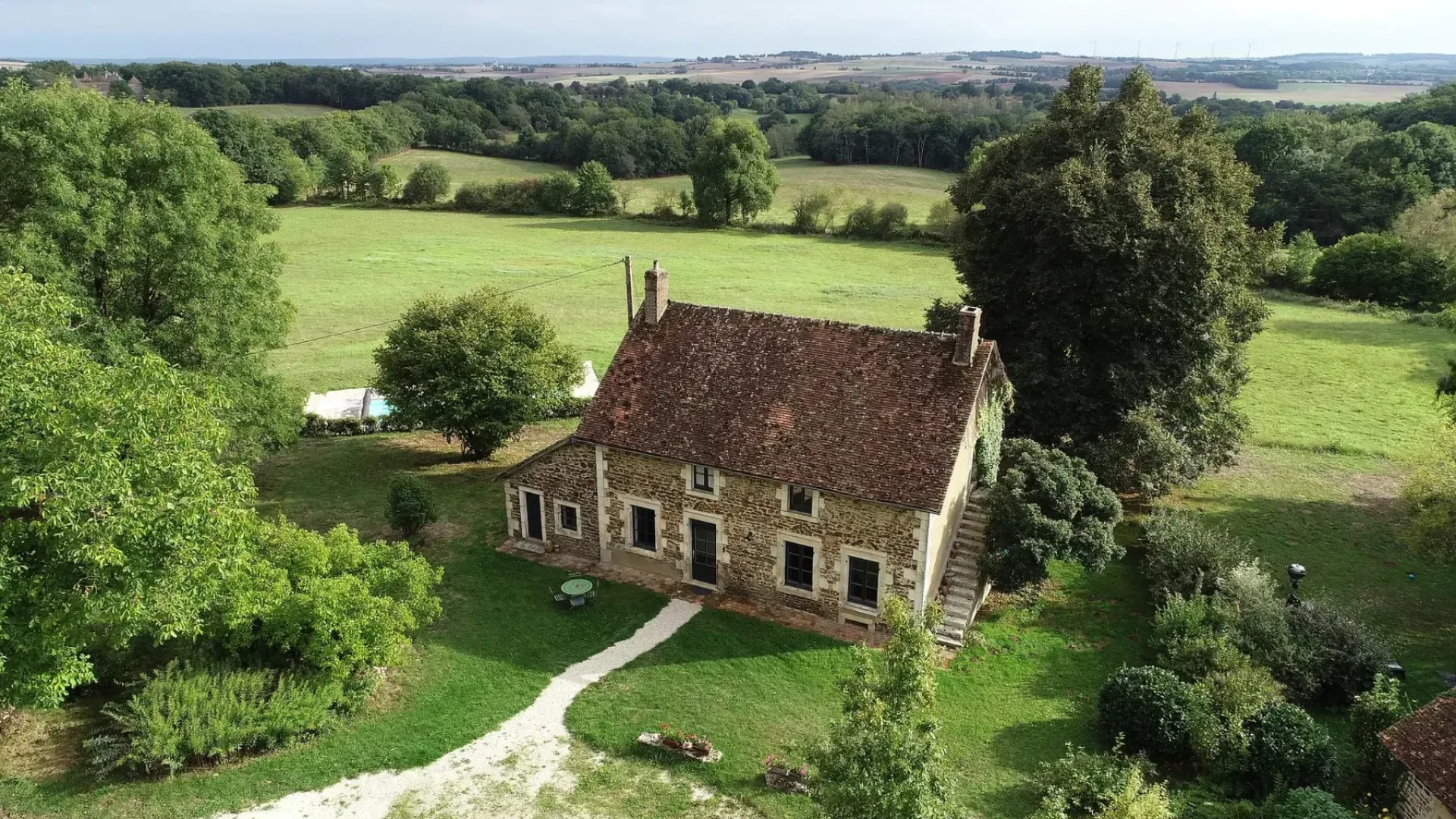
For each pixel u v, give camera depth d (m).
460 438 42.72
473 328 38.16
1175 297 33.91
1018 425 36.47
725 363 29.98
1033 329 36.34
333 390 50.53
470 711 23.44
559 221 118.94
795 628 27.77
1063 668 26.48
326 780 20.69
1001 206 36.88
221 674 22.33
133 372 18.19
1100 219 33.59
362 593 23.09
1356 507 38.84
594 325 67.62
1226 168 37.41
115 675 22.73
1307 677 24.38
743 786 20.77
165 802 19.70
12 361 16.67
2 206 29.56
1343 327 70.88
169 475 17.31
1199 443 37.16
